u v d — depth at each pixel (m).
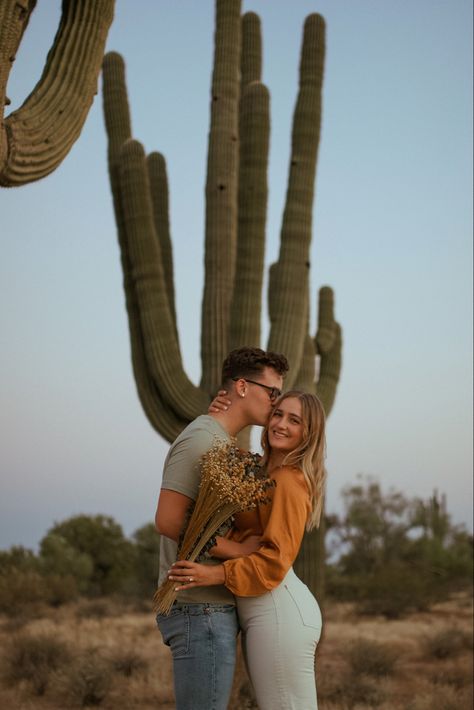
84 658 11.85
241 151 8.48
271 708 3.17
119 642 15.97
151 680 11.20
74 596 26.00
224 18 9.10
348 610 24.17
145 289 8.47
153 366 8.36
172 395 8.31
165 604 3.20
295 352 8.40
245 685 8.12
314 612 3.33
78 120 4.67
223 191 8.72
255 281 8.34
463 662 14.21
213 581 3.10
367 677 11.66
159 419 8.56
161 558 3.42
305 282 8.55
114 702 10.57
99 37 4.79
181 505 3.27
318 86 8.84
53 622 21.06
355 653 13.20
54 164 4.52
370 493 32.50
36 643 12.95
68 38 4.71
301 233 8.56
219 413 3.52
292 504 3.23
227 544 3.22
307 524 3.37
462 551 31.34
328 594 26.69
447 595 26.89
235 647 3.26
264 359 3.52
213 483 3.13
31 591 24.22
